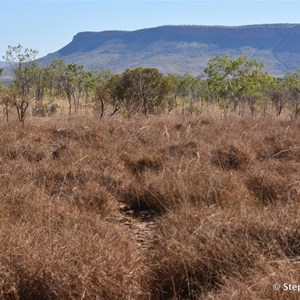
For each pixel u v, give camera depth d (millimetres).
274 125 13734
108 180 7434
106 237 4793
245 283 3896
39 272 3943
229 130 12070
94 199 6566
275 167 8023
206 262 4340
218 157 8602
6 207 5590
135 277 4191
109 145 9680
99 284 3996
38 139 10430
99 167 7992
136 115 15297
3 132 10852
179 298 4152
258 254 4273
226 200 6152
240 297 3664
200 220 5141
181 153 9172
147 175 7438
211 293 3910
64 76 29906
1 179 6762
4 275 3916
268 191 6734
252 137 10859
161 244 4773
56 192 6676
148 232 5887
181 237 4789
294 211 5172
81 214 5629
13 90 15234
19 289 3920
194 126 12914
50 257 4062
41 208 5570
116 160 8328
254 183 7004
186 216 5344
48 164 7891
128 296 4035
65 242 4391
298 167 8016
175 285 4316
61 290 3887
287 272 3852
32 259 4039
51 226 4961
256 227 4781
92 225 5312
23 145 9320
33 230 4660
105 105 18453
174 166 7711
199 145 9688
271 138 10938
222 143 9641
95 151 9094
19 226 4695
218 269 4309
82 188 6852
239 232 4742
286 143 9969
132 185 7172
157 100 21188
